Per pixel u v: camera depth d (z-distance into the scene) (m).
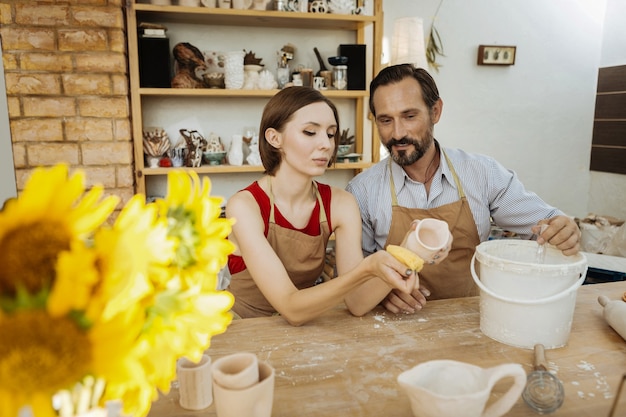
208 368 0.89
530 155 3.99
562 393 0.87
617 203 3.94
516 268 1.07
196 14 2.84
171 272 0.54
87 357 0.45
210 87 2.97
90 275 0.42
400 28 3.16
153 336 0.52
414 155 1.74
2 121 2.64
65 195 0.45
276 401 0.90
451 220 1.80
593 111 4.06
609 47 3.89
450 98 3.71
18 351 0.42
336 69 3.12
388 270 1.10
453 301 1.40
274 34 3.21
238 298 1.56
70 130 2.65
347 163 3.19
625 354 1.07
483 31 3.68
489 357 1.07
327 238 1.55
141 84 2.80
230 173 3.30
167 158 2.96
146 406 0.51
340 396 0.92
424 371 0.80
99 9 2.58
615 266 2.61
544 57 3.86
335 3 3.03
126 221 0.49
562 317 1.08
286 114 1.37
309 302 1.18
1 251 0.43
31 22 2.52
